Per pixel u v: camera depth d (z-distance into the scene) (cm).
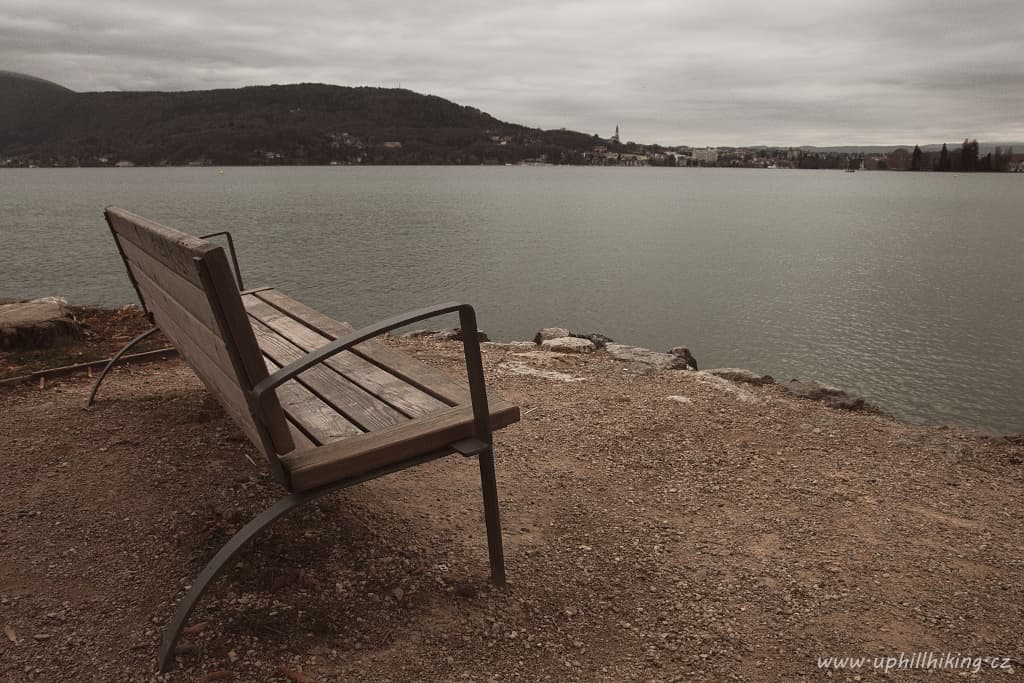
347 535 290
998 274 7275
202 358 250
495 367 586
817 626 252
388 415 250
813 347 4450
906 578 285
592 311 5316
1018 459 414
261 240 8450
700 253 8562
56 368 495
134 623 231
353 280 6091
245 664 214
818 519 333
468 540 298
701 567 289
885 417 510
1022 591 279
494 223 11612
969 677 227
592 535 311
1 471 332
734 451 414
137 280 364
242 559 265
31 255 6550
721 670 227
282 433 206
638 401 502
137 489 317
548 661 229
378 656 224
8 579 251
